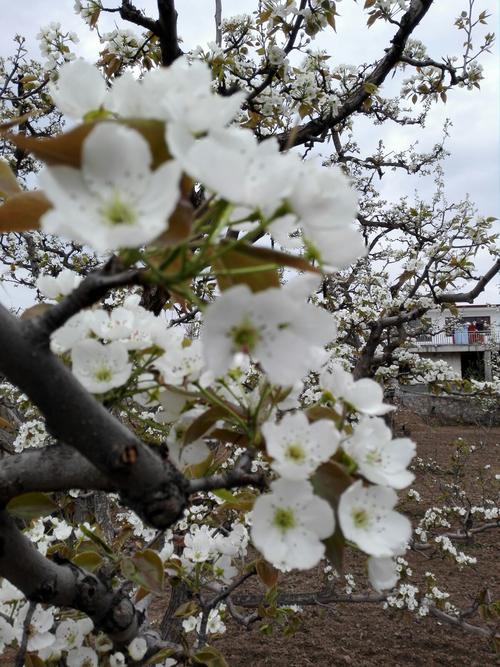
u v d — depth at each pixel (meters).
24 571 1.34
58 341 1.21
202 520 2.93
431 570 6.69
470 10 5.20
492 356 20.48
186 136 0.71
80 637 1.82
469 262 5.69
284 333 0.80
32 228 0.93
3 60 6.56
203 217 0.81
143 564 1.58
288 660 4.95
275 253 0.78
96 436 0.92
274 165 0.76
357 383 1.09
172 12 3.41
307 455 0.92
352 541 0.95
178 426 1.20
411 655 5.06
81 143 0.67
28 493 1.17
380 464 0.98
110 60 4.30
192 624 2.86
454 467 8.59
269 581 1.66
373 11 4.54
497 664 4.91
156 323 1.26
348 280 7.42
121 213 0.67
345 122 6.47
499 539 7.65
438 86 5.55
